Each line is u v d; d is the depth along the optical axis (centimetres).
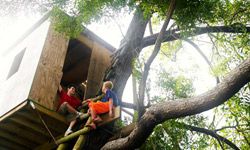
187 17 736
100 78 1022
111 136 839
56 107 876
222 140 926
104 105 805
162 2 738
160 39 680
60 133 923
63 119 868
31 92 826
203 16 741
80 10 751
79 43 1157
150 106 699
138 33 927
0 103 947
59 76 909
